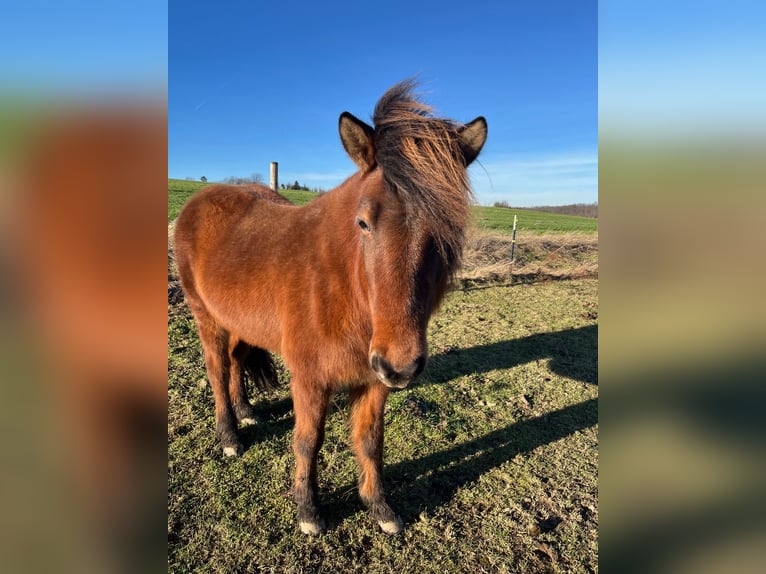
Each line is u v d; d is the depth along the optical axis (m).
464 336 5.95
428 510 2.80
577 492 2.97
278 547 2.50
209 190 3.65
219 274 2.98
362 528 2.66
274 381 3.93
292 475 3.08
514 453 3.37
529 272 9.96
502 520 2.73
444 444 3.47
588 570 2.40
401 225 1.88
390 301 1.88
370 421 2.66
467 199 2.11
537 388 4.45
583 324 6.58
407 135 2.00
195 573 2.32
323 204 2.71
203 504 2.78
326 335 2.39
